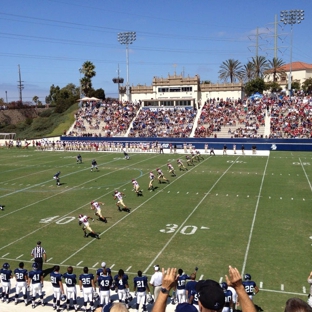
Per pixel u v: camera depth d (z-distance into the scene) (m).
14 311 12.58
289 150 51.91
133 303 12.91
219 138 55.50
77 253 16.72
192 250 16.67
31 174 35.94
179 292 12.48
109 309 3.82
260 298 12.52
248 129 57.16
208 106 65.69
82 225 20.41
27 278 13.11
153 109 68.62
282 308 11.89
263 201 24.62
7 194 28.03
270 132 55.81
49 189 29.50
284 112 60.03
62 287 12.71
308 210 22.38
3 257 16.47
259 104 63.72
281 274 14.20
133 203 24.88
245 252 16.31
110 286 12.70
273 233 18.58
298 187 28.47
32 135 74.69
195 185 29.88
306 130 54.03
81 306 12.89
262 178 32.19
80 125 67.81
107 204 24.77
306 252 16.20
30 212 23.20
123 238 18.39
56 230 19.78
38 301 13.22
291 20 68.94
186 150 52.94
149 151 54.09
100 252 16.75
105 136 62.59
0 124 85.38
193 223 20.39
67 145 57.75
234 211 22.45
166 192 27.73
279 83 96.69
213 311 3.21
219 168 38.03
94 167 39.59
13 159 47.00
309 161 41.75
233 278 3.69
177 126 62.06
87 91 91.00
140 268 15.07
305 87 91.38
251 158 45.16
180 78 74.88
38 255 15.12
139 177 33.78
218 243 17.42
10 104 96.25
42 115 92.88
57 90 123.19
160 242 17.73
